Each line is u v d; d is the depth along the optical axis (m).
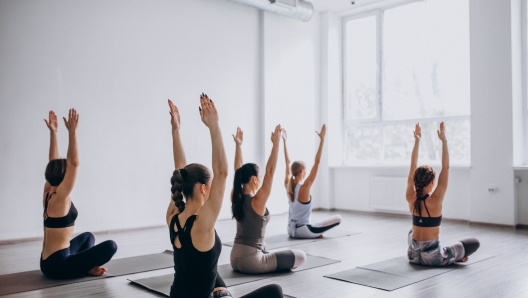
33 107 5.34
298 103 8.08
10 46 5.18
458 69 6.97
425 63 7.35
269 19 7.65
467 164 6.75
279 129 3.48
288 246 4.94
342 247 4.87
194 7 6.79
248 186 3.67
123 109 6.05
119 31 6.02
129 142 6.10
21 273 3.78
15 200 5.23
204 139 6.86
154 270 3.89
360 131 8.23
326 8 8.18
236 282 3.46
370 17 8.11
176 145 2.43
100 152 5.84
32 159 5.34
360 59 8.24
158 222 6.38
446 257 3.89
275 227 6.36
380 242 5.16
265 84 7.56
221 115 7.10
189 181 1.88
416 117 7.44
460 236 5.53
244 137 7.39
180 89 6.62
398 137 7.68
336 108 8.41
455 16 7.02
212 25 7.00
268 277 3.61
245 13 7.43
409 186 3.98
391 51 7.80
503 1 6.19
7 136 5.17
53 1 5.47
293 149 7.98
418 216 3.91
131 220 6.11
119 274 3.71
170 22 6.52
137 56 6.18
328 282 3.47
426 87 7.34
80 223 5.66
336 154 8.41
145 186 6.25
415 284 3.40
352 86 8.36
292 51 8.00
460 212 6.78
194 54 6.78
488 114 6.36
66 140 5.58
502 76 6.21
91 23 5.77
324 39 8.38
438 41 7.20
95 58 5.80
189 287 1.85
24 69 5.27
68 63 5.59
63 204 3.45
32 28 5.32
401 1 7.61
